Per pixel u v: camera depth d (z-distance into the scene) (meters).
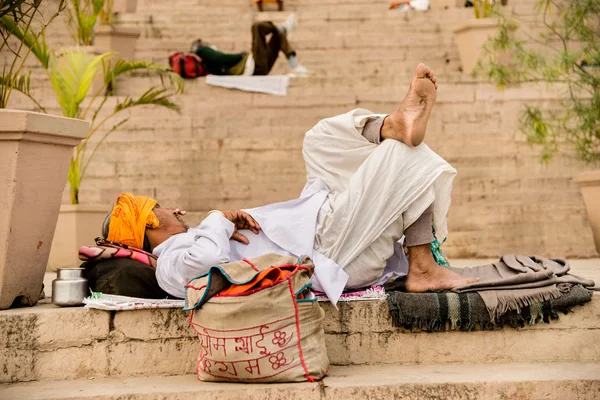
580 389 4.78
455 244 11.82
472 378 4.82
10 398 4.61
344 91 13.35
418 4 16.81
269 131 12.82
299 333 4.78
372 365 5.28
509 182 12.27
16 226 5.35
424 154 5.54
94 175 12.37
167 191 12.37
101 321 5.15
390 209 5.44
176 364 5.18
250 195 12.37
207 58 13.74
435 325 5.26
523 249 11.88
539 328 5.34
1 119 5.21
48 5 15.73
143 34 15.84
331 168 5.82
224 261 5.17
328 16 15.98
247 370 4.73
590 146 10.54
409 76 14.02
